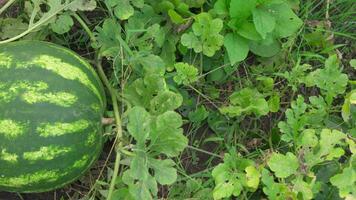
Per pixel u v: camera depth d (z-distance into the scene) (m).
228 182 1.30
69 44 1.45
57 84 1.19
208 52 1.37
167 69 1.40
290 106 1.46
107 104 1.36
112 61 1.40
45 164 1.19
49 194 1.40
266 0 1.37
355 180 1.24
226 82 1.46
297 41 1.48
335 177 1.25
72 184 1.39
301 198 1.27
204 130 1.45
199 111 1.41
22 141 1.17
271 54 1.43
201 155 1.44
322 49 1.48
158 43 1.38
